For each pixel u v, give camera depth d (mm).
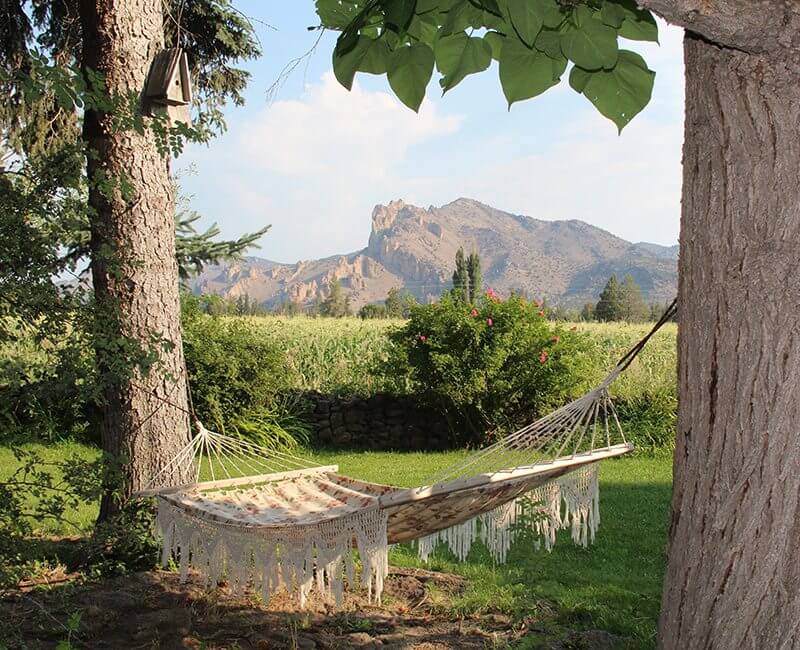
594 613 4746
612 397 12359
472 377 11758
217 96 11625
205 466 10477
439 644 4363
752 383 2285
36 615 4355
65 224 4180
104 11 5230
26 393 4148
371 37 2623
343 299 93000
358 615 4812
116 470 4336
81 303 4379
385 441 12703
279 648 4266
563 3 2299
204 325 12211
